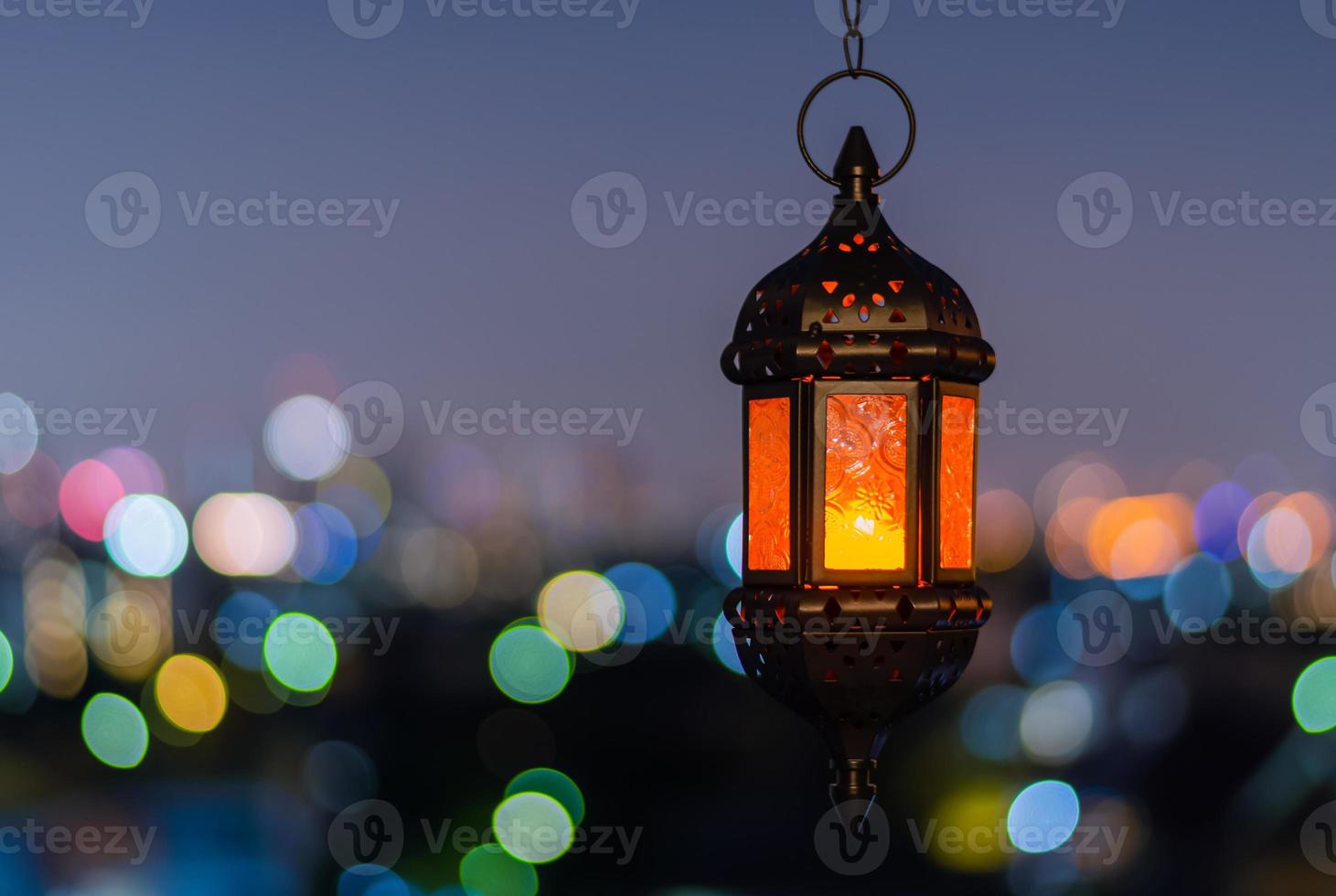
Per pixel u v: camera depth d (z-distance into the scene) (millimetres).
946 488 2311
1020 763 17391
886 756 18078
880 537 2289
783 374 2297
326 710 21469
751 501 2402
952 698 20109
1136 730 15227
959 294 2387
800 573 2283
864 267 2303
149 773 17750
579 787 18547
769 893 13078
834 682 2307
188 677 19781
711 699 21734
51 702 18453
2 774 16672
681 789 18422
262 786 17703
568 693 22156
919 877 13336
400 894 13359
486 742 20234
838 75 2400
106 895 12320
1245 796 10727
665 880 13914
